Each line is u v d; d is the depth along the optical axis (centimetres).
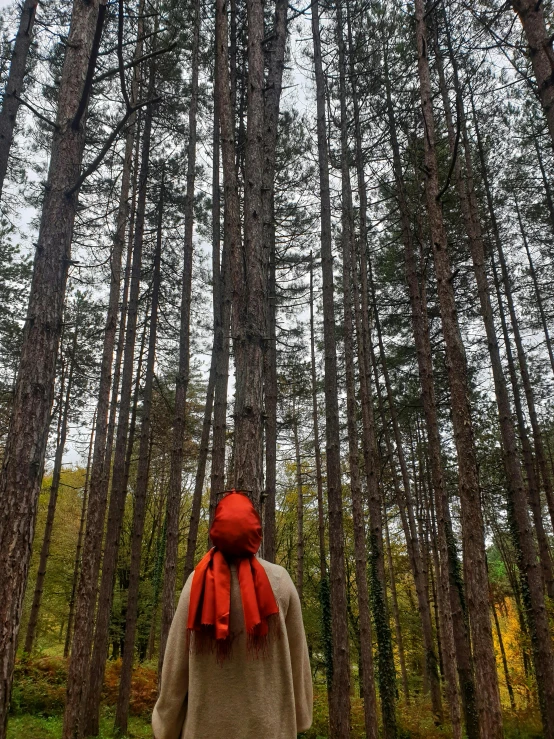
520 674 1705
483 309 1262
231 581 197
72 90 586
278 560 2827
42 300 522
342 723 950
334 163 1559
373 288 1798
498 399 1235
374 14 1412
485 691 562
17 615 449
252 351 537
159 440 2358
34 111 557
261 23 666
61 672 1555
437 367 1795
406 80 1389
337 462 1049
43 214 550
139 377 1817
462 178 1295
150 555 2725
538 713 1310
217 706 182
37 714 1348
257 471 498
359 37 1424
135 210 1619
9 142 958
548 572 1484
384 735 1245
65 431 2017
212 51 1445
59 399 2020
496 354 1245
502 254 1670
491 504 1981
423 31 746
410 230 1431
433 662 1544
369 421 1375
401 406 1858
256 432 508
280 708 187
